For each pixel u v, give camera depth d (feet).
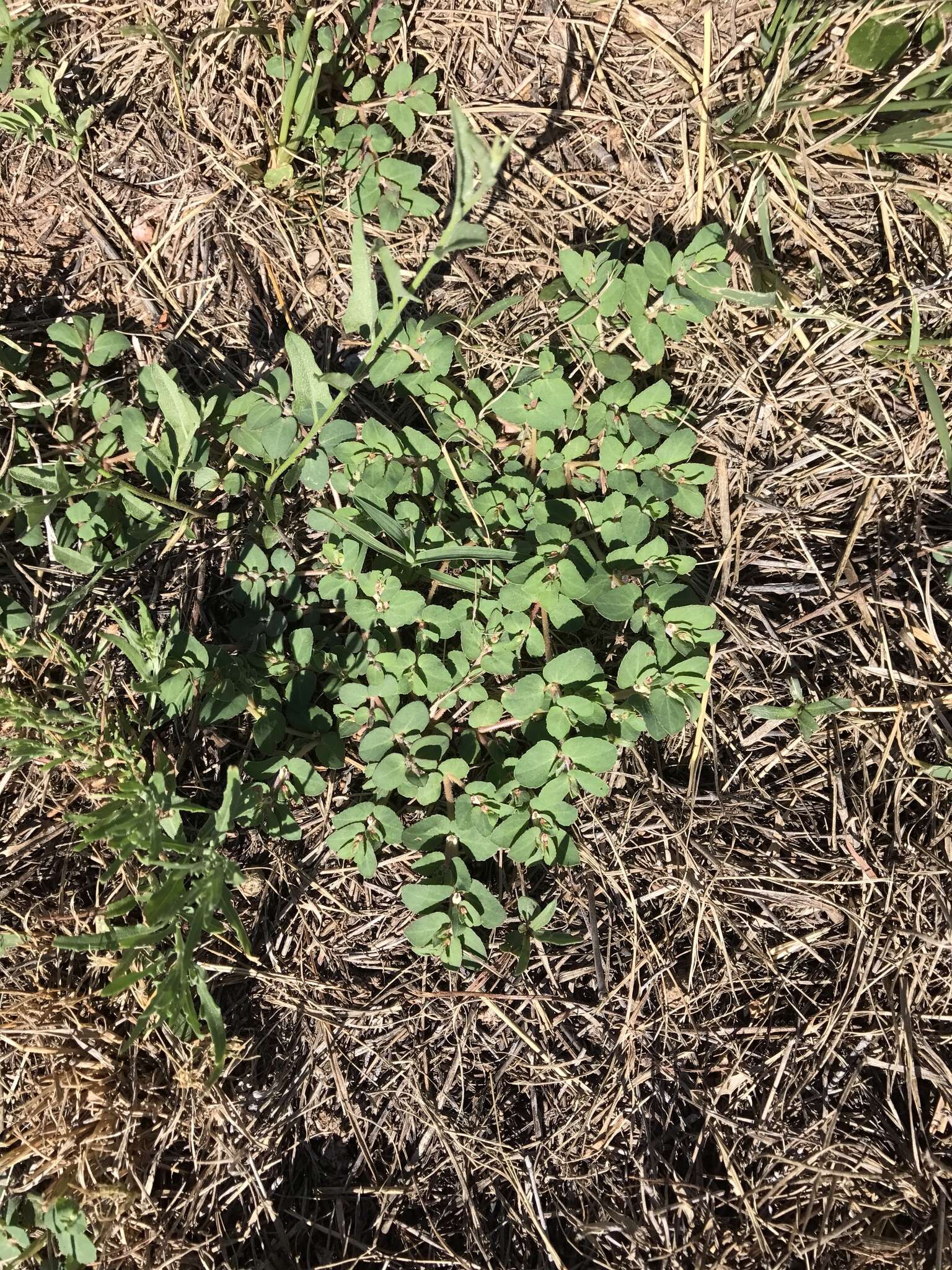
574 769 1.28
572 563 1.31
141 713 1.39
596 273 1.36
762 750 1.41
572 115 1.44
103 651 1.38
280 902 1.38
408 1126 1.36
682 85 1.43
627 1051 1.35
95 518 1.36
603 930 1.37
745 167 1.42
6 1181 1.30
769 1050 1.36
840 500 1.44
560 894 1.38
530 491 1.37
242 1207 1.34
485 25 1.43
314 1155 1.36
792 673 1.41
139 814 1.20
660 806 1.38
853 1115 1.36
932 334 1.42
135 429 1.35
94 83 1.43
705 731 1.40
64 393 1.40
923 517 1.43
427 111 1.40
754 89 1.42
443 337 1.35
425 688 1.32
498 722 1.34
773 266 1.41
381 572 1.33
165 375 1.31
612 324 1.41
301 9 1.39
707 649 1.38
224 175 1.43
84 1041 1.33
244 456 1.40
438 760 1.33
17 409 1.39
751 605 1.42
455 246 1.10
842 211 1.43
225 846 1.37
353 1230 1.34
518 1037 1.36
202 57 1.41
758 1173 1.34
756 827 1.39
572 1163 1.34
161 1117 1.33
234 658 1.35
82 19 1.42
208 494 1.42
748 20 1.42
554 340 1.42
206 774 1.39
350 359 1.44
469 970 1.36
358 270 1.22
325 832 1.38
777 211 1.43
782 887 1.38
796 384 1.42
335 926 1.38
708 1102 1.35
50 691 1.38
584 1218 1.33
